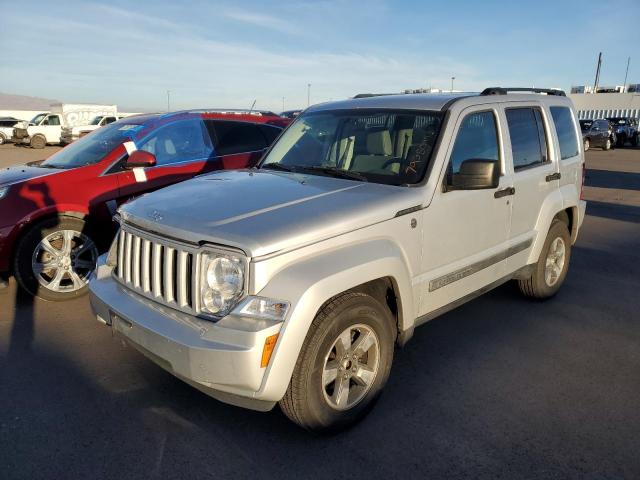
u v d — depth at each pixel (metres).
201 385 2.84
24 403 3.44
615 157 25.41
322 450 3.04
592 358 4.26
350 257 2.99
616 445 3.13
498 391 3.73
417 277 3.54
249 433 3.18
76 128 29.02
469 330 4.77
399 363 4.12
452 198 3.71
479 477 2.84
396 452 3.03
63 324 4.70
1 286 4.98
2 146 31.80
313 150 4.29
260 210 3.05
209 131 6.51
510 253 4.52
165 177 5.89
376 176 3.74
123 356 4.12
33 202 4.99
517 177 4.43
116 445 3.04
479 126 4.11
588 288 6.00
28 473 2.79
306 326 2.74
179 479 2.78
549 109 5.04
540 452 3.05
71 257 5.19
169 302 2.98
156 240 3.05
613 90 48.31
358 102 4.53
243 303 2.68
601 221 9.98
